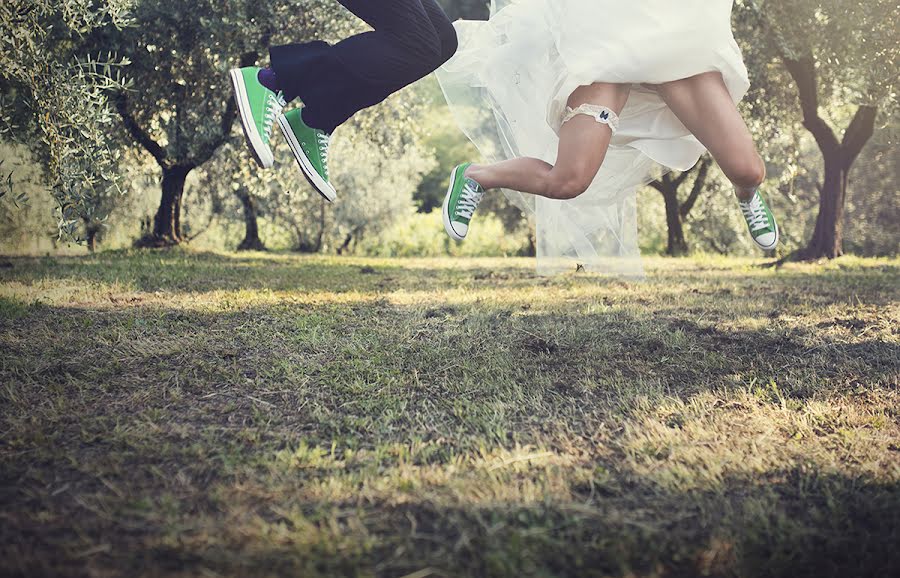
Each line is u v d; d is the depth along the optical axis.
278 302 5.88
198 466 2.43
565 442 2.75
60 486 2.26
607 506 2.19
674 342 4.43
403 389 3.39
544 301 6.23
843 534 2.06
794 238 20.47
